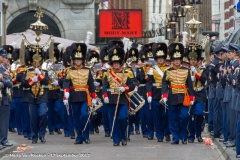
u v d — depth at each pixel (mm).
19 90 54188
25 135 52406
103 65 55344
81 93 46188
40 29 50312
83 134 47094
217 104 48906
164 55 48906
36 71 46844
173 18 98875
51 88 55219
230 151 40438
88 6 93375
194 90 47625
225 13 139375
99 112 56656
